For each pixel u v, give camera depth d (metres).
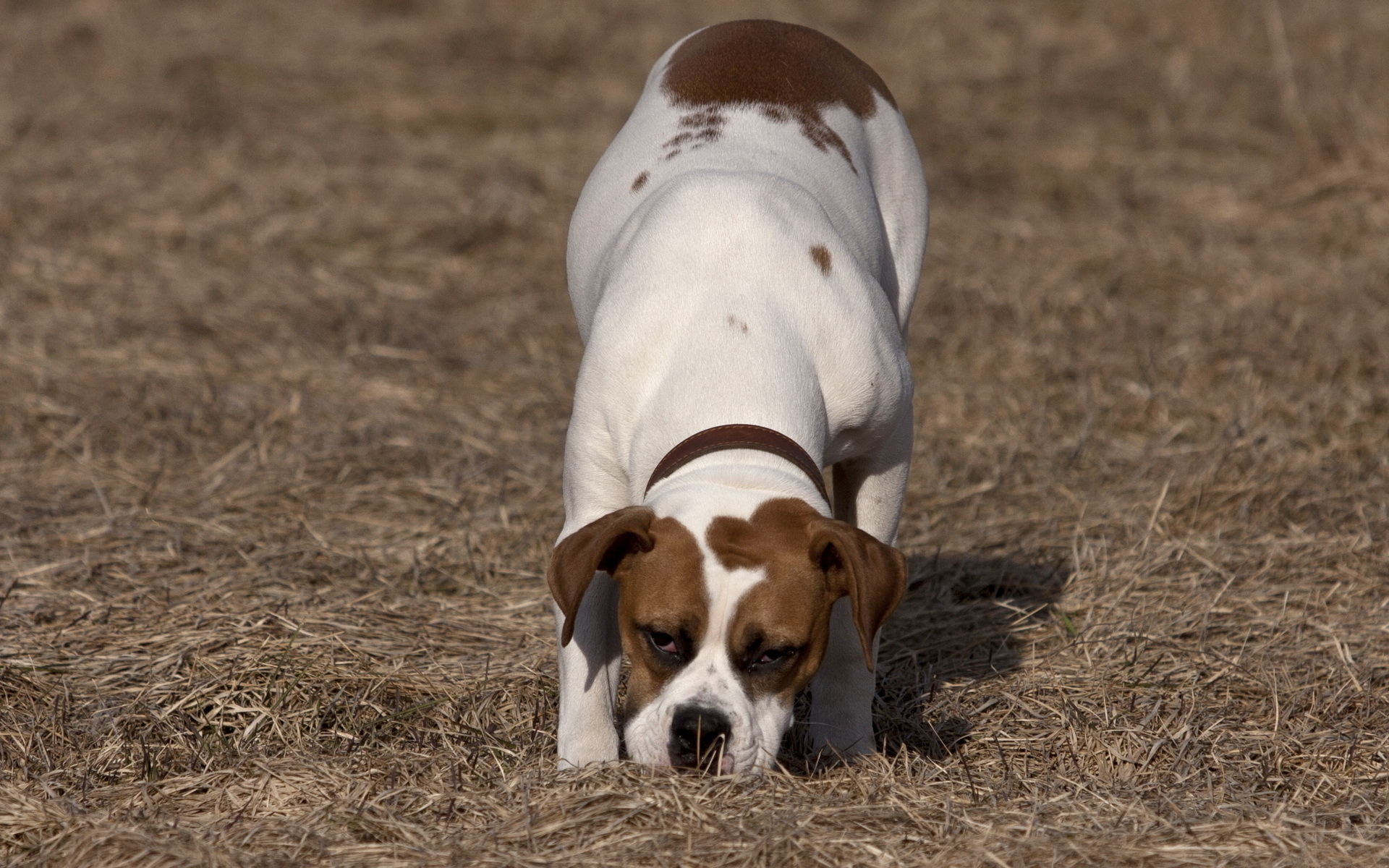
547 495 10.60
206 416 11.47
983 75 22.16
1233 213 16.62
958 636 8.84
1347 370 12.55
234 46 22.50
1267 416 11.73
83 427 11.22
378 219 16.03
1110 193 17.45
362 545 9.79
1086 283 14.60
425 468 10.99
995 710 7.95
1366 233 15.70
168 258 14.82
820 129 8.30
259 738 7.44
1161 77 21.86
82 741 7.34
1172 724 7.66
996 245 15.73
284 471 10.77
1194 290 14.47
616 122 19.97
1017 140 19.44
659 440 6.83
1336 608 9.05
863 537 6.04
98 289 13.95
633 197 8.10
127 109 19.38
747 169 7.82
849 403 7.17
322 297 14.10
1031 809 6.52
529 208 16.39
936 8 24.55
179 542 9.62
